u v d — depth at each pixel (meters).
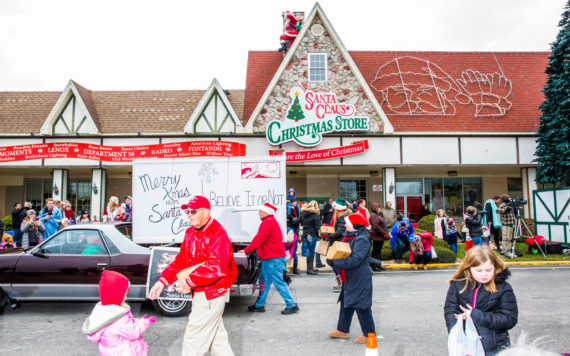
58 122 16.39
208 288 3.64
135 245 6.85
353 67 16.58
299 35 16.70
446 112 17.31
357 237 4.95
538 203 14.89
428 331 5.76
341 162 16.45
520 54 19.66
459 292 3.21
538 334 5.52
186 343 3.61
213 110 16.48
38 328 6.00
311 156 16.23
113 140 16.39
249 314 6.74
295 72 16.61
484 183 19.80
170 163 7.59
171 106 18.16
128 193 19.34
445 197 19.75
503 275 3.15
